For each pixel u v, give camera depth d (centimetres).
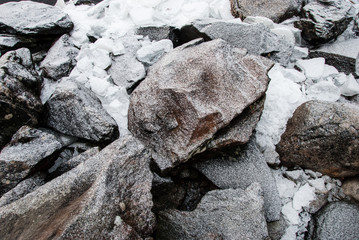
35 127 305
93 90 347
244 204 261
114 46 381
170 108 290
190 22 387
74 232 178
